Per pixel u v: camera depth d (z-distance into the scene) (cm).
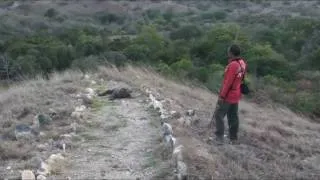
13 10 6425
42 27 4784
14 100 1071
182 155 630
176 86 1369
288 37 3469
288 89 1977
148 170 639
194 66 2389
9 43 3159
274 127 1002
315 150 866
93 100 1077
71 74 1464
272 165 702
